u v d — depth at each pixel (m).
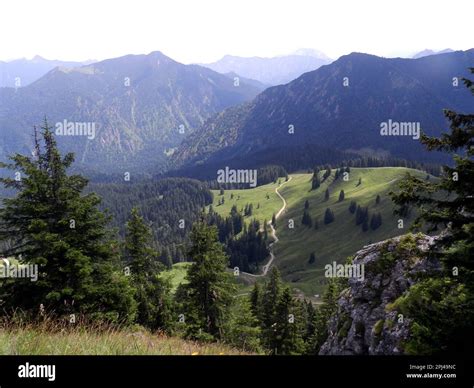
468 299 8.81
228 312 31.69
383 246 20.22
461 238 8.94
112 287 18.02
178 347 8.38
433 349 8.31
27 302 16.25
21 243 17.34
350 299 20.19
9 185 17.39
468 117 8.98
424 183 9.36
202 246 31.27
